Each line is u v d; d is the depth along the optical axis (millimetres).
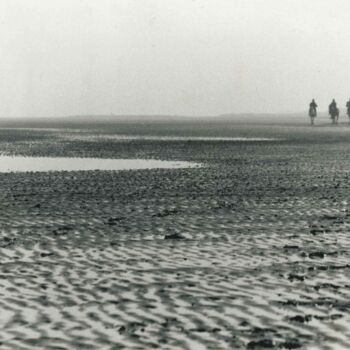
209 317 10469
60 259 14898
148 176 34656
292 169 38156
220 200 25016
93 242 16891
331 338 9438
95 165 42438
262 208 22875
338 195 26266
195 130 110000
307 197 25750
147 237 17547
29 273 13539
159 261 14680
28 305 11188
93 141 74188
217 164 42281
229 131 102188
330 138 75062
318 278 13039
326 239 17203
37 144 68500
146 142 70938
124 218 20719
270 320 10305
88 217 20922
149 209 22688
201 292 12008
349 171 36625
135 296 11750
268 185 30062
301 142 67250
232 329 9859
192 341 9320
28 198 25703
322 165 40719
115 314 10648
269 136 82188
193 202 24469
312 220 20281
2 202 24562
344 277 13109
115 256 15211
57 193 27312
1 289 12266
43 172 37438
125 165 42250
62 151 56750
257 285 12500
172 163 43625
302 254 15328
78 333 9695
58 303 11305
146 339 9406
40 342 9297
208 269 13867
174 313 10703
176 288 12297
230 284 12594
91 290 12172
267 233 18109
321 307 11016
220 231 18453
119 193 27266
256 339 9391
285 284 12578
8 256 15242
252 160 45219
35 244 16625
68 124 173375
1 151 57125
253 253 15508
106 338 9469
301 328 9891
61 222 19984
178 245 16500
